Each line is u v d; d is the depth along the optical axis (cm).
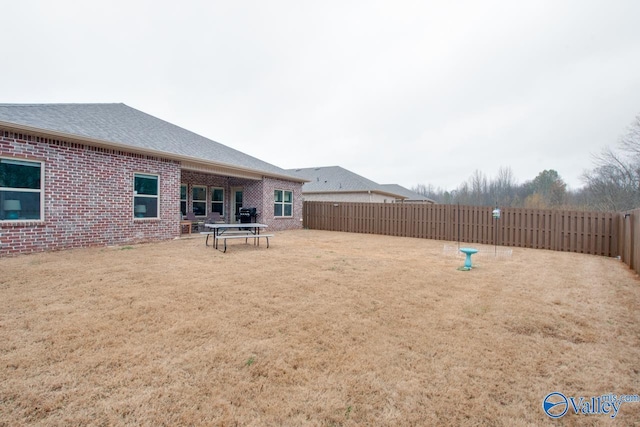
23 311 376
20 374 242
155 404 210
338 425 195
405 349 297
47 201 773
